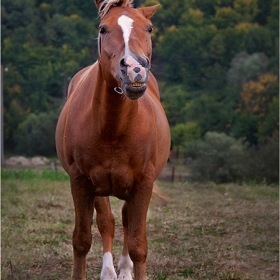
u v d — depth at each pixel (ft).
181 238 25.25
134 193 15.33
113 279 18.40
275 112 110.01
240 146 84.43
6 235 24.71
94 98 14.39
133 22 13.02
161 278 19.03
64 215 29.40
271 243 25.04
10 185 39.88
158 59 111.75
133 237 15.25
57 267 20.40
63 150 16.80
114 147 14.57
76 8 112.27
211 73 114.62
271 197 39.55
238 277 19.52
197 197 38.27
